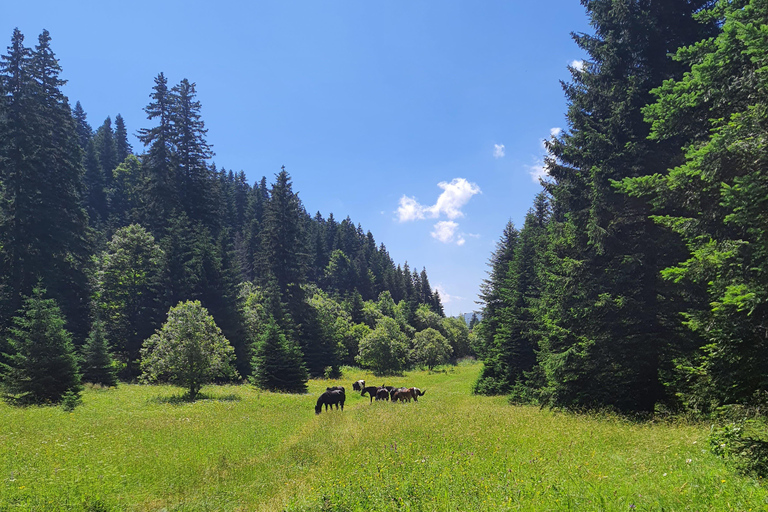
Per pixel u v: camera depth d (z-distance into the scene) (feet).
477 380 86.99
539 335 69.67
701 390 28.96
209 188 161.17
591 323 43.57
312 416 52.90
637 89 41.37
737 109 26.45
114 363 84.69
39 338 58.39
